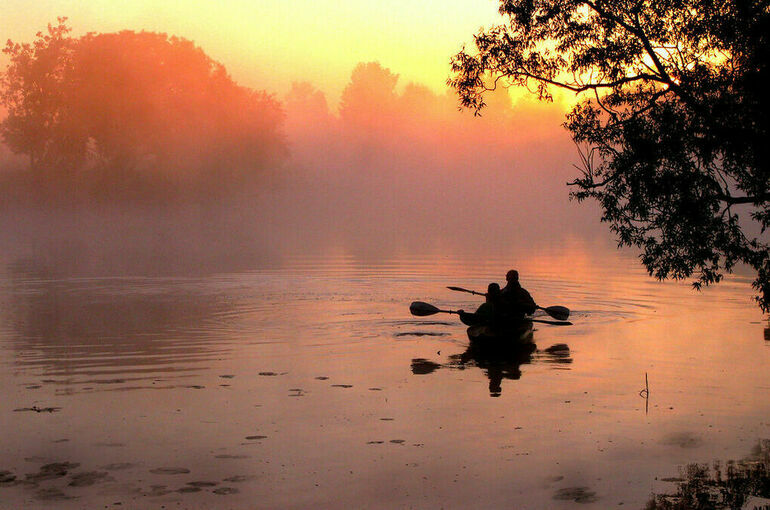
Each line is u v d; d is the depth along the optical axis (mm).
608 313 19719
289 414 10102
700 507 6961
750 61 9578
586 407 10469
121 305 21328
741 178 10453
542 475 7832
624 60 10750
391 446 8773
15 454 8477
